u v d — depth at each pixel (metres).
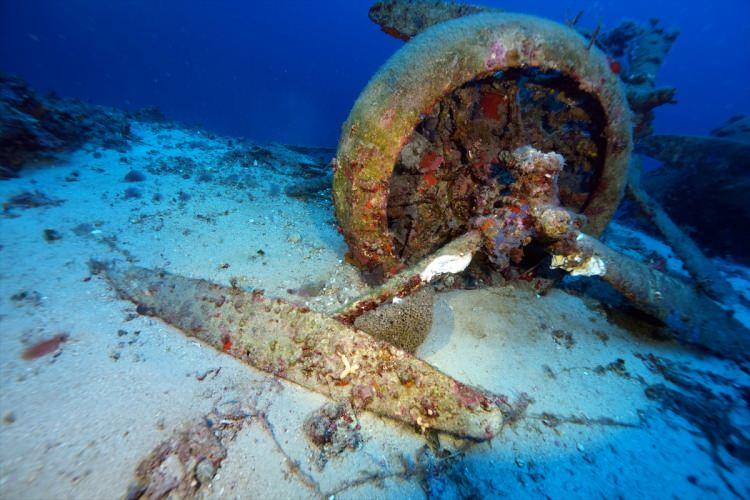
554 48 2.84
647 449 2.62
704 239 6.87
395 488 2.19
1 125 5.38
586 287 4.48
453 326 3.57
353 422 2.52
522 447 2.55
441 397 2.47
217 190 6.27
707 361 3.59
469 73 2.76
